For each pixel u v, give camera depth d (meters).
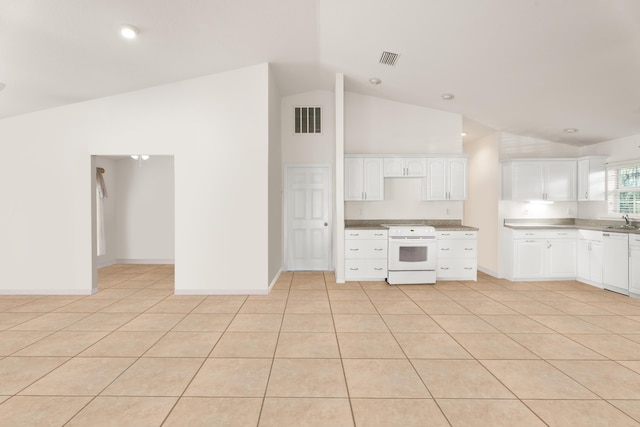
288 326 3.39
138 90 4.56
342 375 2.41
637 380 2.34
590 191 5.45
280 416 1.93
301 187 6.13
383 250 5.39
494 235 5.95
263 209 4.58
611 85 3.79
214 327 3.36
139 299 4.36
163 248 7.21
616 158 5.31
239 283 4.59
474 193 6.70
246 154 4.59
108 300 4.32
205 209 4.57
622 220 5.17
